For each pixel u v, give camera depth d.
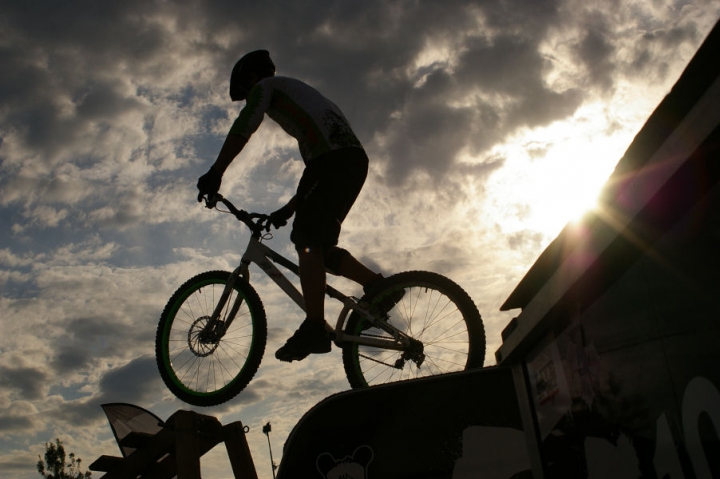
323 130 3.07
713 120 0.67
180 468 2.91
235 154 3.11
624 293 0.93
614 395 0.99
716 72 0.66
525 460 2.05
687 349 0.80
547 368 1.26
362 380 3.36
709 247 0.73
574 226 1.03
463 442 2.12
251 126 3.10
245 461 3.26
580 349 1.10
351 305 3.37
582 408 1.12
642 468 0.94
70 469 15.98
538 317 1.23
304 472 2.16
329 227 3.06
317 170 3.05
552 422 1.25
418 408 2.19
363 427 2.19
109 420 3.29
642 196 0.82
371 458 2.15
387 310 3.39
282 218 3.58
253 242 3.63
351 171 3.06
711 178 0.72
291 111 3.13
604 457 1.05
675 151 0.75
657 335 0.86
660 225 0.83
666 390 0.85
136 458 3.07
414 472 2.11
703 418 0.78
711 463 0.77
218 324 3.63
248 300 3.60
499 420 2.12
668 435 0.86
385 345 3.35
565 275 1.09
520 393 1.44
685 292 0.79
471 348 3.32
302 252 3.10
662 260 0.83
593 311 1.03
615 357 0.98
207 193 3.16
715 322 0.74
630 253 0.91
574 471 1.18
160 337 3.71
